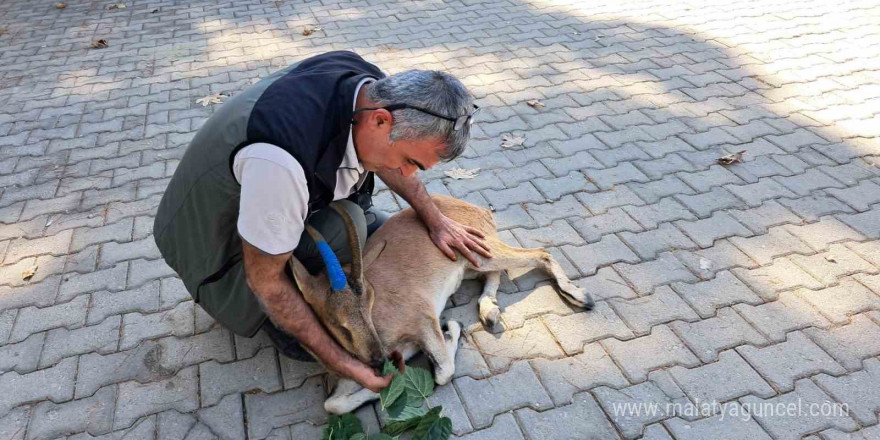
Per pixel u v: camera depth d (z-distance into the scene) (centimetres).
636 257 337
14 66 619
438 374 262
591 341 285
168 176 423
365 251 301
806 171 412
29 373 274
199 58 623
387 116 201
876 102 495
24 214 385
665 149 441
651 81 545
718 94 518
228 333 293
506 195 396
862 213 369
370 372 228
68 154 453
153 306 310
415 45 638
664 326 292
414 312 275
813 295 308
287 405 258
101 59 630
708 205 380
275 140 198
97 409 258
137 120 500
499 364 275
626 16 712
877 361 271
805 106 494
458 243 302
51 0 843
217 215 225
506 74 565
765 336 285
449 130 202
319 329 224
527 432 244
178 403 260
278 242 202
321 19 725
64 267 339
